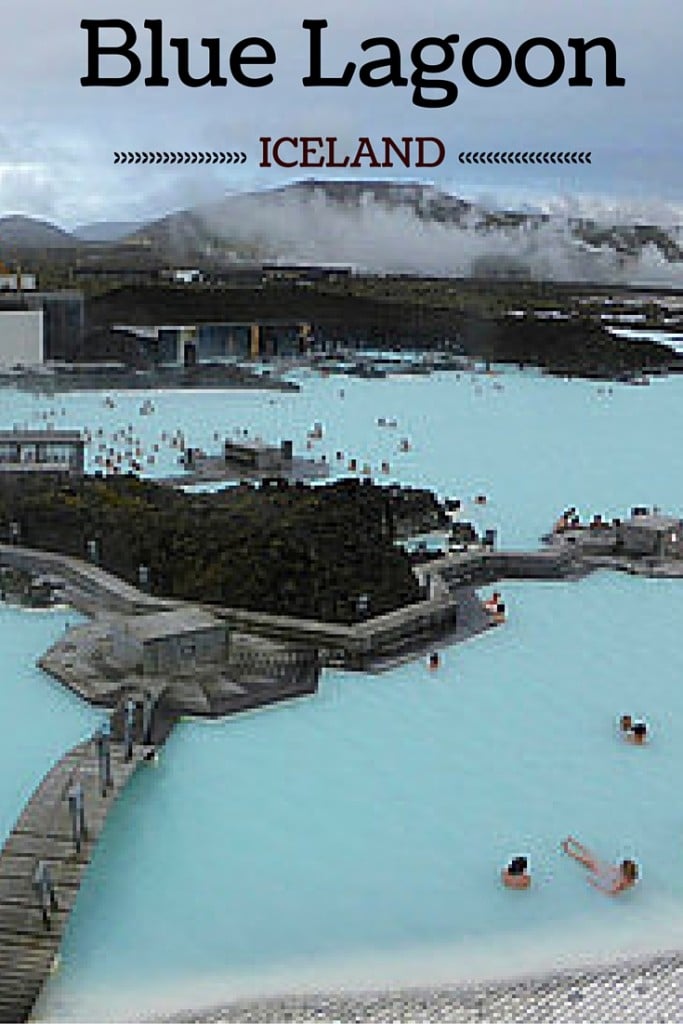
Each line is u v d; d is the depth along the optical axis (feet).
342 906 79.10
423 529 171.53
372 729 106.11
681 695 118.11
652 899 81.25
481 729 107.45
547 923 78.13
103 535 144.05
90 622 126.31
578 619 141.08
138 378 331.36
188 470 216.95
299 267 655.76
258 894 80.02
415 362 402.72
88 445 238.68
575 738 106.63
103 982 70.28
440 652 126.41
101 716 104.58
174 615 118.11
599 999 70.90
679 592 152.97
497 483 216.54
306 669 116.26
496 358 411.75
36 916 71.00
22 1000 65.87
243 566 128.57
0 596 135.64
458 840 87.86
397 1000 70.18
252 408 299.38
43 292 371.76
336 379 362.53
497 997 70.69
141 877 81.41
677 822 91.81
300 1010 68.95
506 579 156.25
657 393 348.79
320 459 234.17
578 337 399.44
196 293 438.40
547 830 89.81
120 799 91.56
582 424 288.71
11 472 175.32
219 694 109.50
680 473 231.91
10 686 110.73
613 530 175.63
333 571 127.24
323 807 91.86
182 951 73.72
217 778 95.61
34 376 322.96
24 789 90.74
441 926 77.36
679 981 72.95
